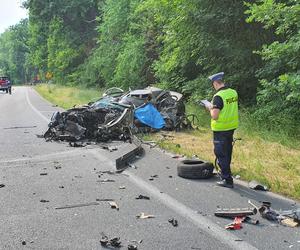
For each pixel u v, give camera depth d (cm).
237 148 1119
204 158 996
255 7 1334
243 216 596
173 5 1903
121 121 1298
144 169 903
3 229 563
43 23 6209
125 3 3534
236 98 775
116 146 1191
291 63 1368
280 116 1364
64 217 607
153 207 647
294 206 655
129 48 3102
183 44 1964
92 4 5584
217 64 1866
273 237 533
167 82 2236
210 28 1830
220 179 814
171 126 1468
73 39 5778
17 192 732
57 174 861
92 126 1306
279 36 1709
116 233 546
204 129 1513
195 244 511
